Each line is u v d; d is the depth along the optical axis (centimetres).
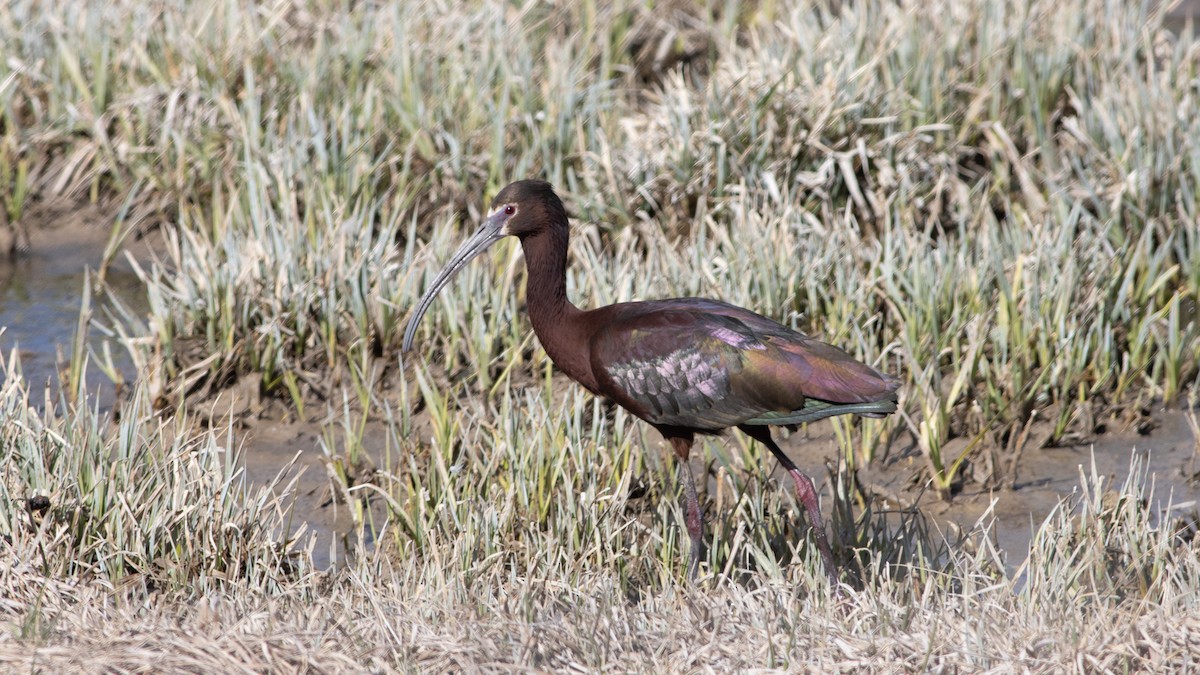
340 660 827
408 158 1703
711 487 1232
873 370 976
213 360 1369
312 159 1745
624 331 1032
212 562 1008
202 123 1809
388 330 1426
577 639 864
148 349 1408
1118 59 1862
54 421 1083
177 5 2011
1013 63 1855
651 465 1221
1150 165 1586
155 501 1020
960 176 1728
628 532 1056
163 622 875
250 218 1611
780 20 2061
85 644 837
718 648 862
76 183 1855
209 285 1412
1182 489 1227
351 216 1567
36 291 1664
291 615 898
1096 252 1462
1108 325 1381
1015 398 1316
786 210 1521
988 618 891
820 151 1661
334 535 1029
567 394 1205
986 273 1444
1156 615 884
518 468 1103
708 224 1612
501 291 1448
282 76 1869
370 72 1898
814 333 1434
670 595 952
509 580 977
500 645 855
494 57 1895
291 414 1362
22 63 1906
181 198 1775
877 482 1248
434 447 1123
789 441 1325
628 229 1591
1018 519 1185
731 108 1688
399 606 914
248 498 1075
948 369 1398
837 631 878
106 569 983
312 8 2059
